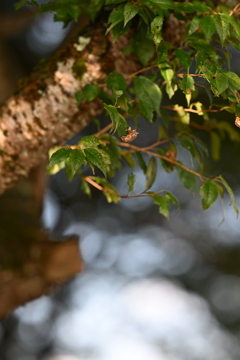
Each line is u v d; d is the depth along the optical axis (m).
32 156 1.72
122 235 4.68
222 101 3.03
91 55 1.68
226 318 4.63
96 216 4.49
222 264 4.58
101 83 1.68
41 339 4.60
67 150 1.54
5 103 1.71
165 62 1.64
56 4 1.71
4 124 1.69
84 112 1.70
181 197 4.46
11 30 2.72
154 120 1.73
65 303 4.73
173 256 4.81
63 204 4.32
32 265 1.98
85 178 1.75
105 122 3.58
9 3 3.14
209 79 1.58
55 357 4.68
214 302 4.68
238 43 1.65
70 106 1.68
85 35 1.69
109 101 1.68
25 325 4.55
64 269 2.00
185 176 1.73
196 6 1.62
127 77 1.68
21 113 1.69
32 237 2.02
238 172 3.61
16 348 4.48
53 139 1.71
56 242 2.01
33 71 1.71
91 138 1.55
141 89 1.66
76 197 4.33
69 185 4.25
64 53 1.69
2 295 1.95
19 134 1.69
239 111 1.59
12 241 1.99
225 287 4.64
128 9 1.59
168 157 1.75
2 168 1.72
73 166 1.53
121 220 4.61
